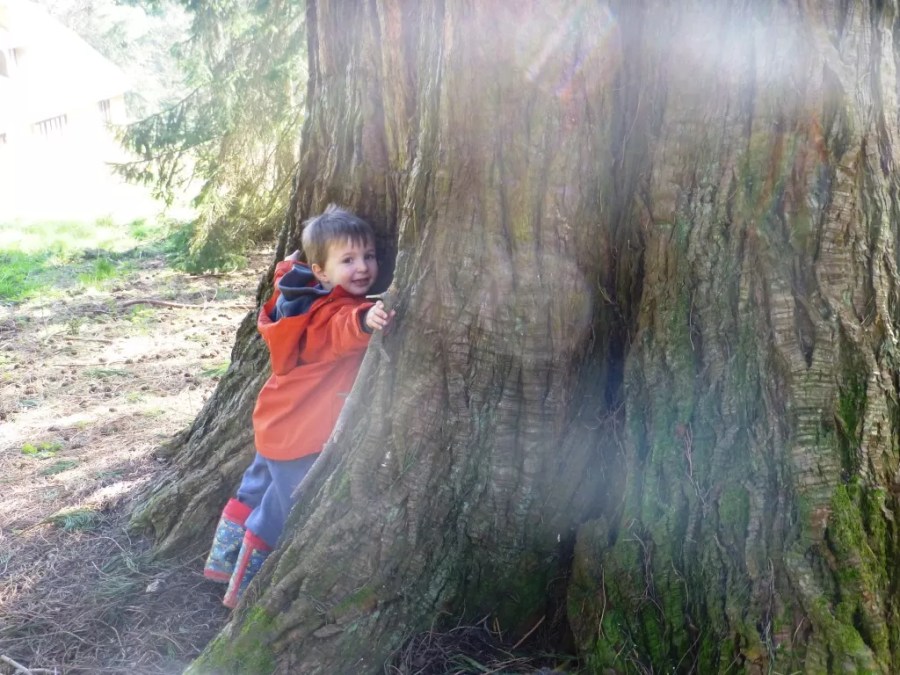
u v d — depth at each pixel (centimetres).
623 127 280
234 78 1071
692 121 263
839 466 250
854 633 233
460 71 266
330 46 349
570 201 271
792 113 250
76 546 400
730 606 250
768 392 258
